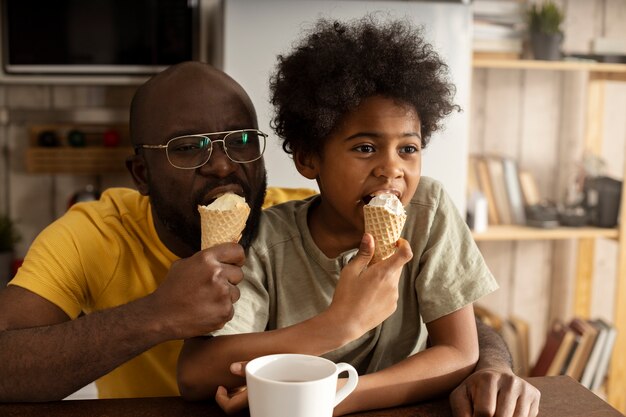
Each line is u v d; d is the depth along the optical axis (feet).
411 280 3.70
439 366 3.40
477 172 9.36
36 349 3.32
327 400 2.68
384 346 3.71
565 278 10.51
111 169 9.38
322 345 3.09
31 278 3.94
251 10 7.23
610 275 10.61
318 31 3.77
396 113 3.30
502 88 9.98
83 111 9.45
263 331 3.34
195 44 8.43
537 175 10.19
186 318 3.18
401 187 3.34
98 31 8.42
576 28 10.00
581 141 10.19
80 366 3.28
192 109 3.85
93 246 4.23
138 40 8.45
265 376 2.82
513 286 10.45
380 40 3.44
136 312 3.24
